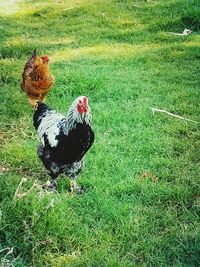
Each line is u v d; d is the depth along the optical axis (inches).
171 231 93.0
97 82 148.5
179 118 133.0
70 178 104.0
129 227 93.2
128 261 85.7
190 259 87.2
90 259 85.8
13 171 112.2
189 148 119.8
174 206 100.9
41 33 202.1
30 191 97.0
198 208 99.3
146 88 149.4
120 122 131.7
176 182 107.4
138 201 101.8
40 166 113.3
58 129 97.9
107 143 122.0
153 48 180.4
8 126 132.0
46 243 89.1
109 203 100.2
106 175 110.3
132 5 226.1
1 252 86.4
